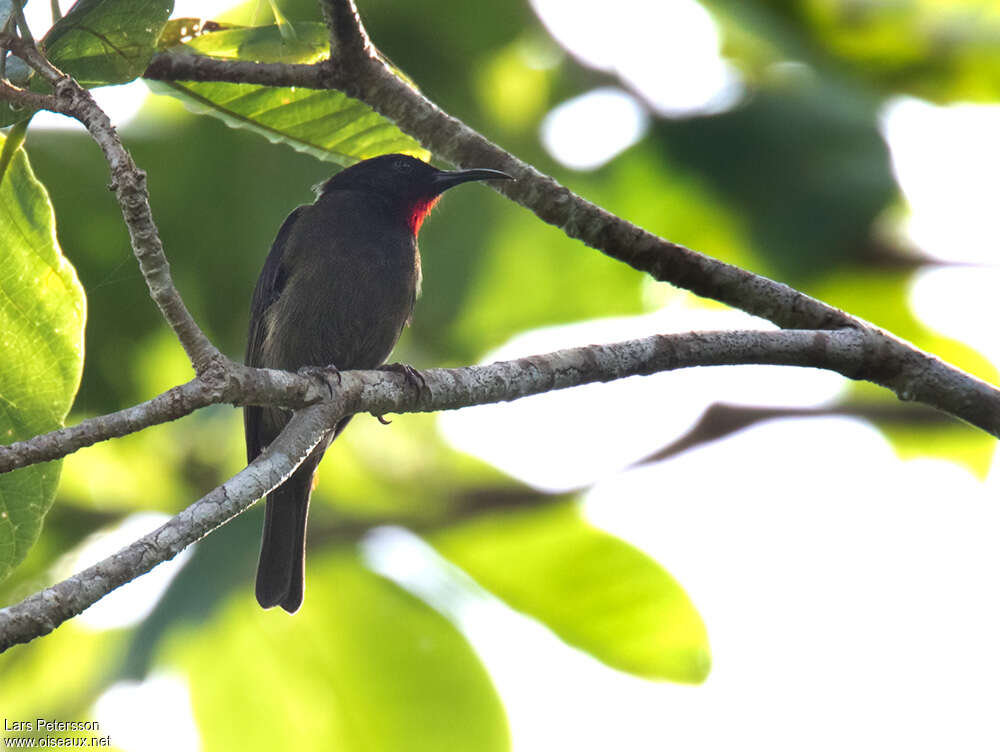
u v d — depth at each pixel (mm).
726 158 11211
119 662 10469
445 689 11328
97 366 10875
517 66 11750
